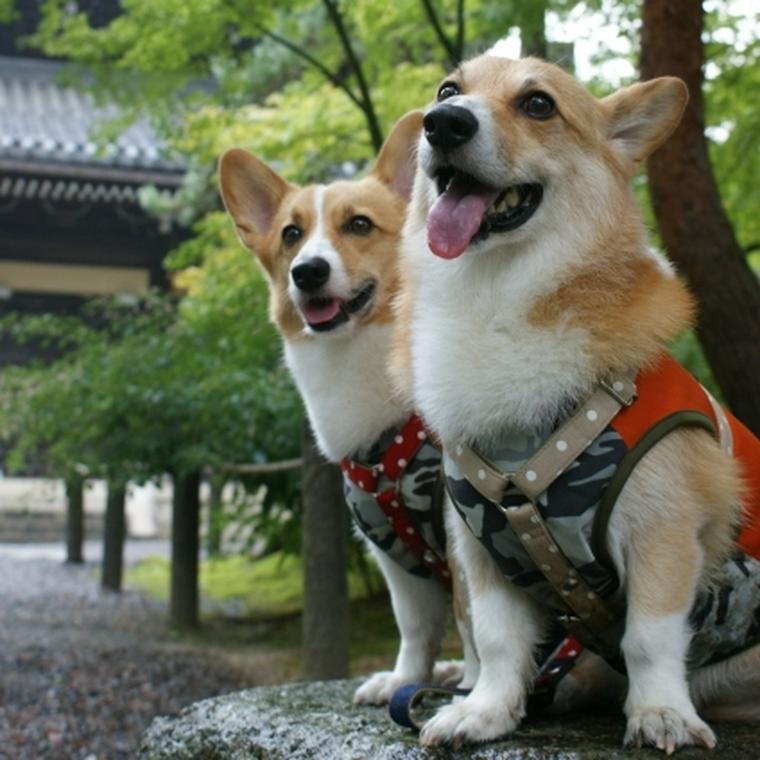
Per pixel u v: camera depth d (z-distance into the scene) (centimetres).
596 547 218
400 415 285
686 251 432
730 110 578
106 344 784
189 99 673
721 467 226
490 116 224
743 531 237
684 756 208
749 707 250
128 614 931
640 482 214
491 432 221
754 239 634
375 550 302
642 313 223
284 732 265
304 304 324
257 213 376
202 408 675
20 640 788
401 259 269
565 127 232
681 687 218
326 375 310
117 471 712
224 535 1295
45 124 1670
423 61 712
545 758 212
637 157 249
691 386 232
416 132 355
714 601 234
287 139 656
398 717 246
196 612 852
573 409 218
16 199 1463
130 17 633
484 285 225
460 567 260
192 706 312
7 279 1572
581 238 227
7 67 1938
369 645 720
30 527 1769
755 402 430
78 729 553
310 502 553
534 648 244
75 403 712
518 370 218
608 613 235
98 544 1703
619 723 244
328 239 335
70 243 1563
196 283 816
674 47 427
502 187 226
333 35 645
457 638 647
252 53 686
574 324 219
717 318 430
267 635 813
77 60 656
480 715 226
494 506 223
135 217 1491
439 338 228
